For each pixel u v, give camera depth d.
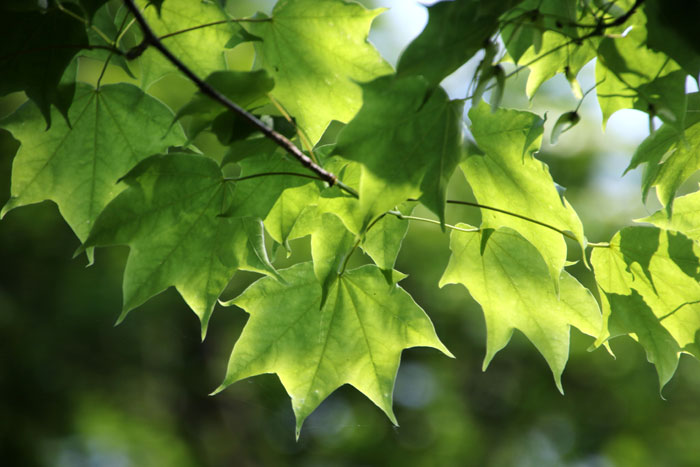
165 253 1.19
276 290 1.22
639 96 1.16
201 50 1.20
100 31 1.19
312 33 1.17
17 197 1.21
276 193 1.18
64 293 3.21
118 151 1.21
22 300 3.22
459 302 3.35
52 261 3.26
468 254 1.22
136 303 1.19
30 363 3.27
